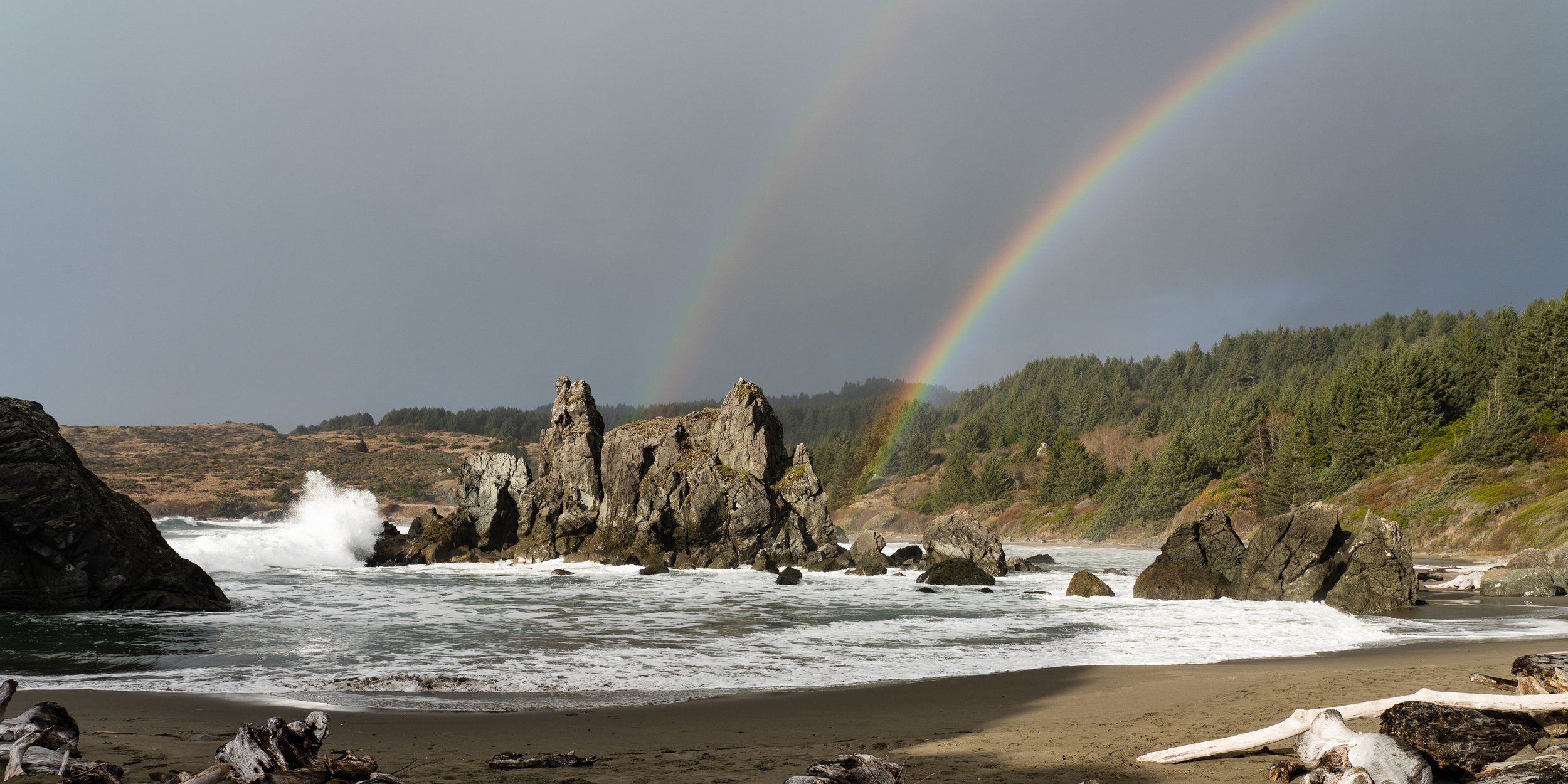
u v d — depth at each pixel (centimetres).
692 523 5709
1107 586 3884
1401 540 3566
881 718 1534
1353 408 9888
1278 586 3675
